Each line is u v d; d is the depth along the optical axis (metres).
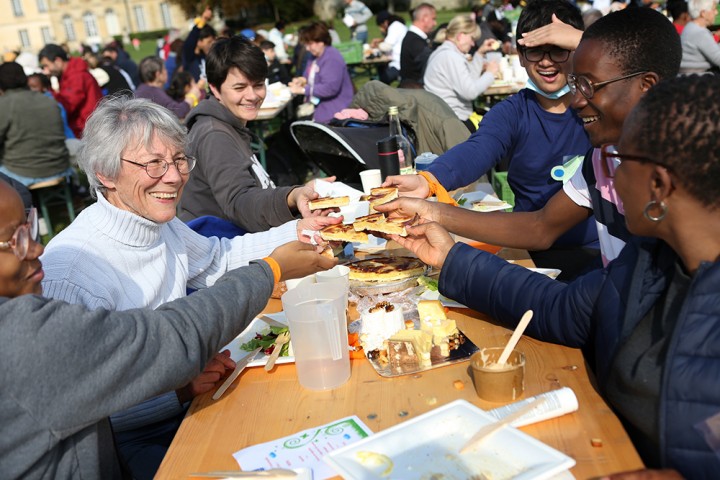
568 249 2.85
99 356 1.20
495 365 1.41
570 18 2.86
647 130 1.17
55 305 1.19
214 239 2.32
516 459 1.15
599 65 1.73
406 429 1.25
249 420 1.43
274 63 9.88
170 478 1.25
